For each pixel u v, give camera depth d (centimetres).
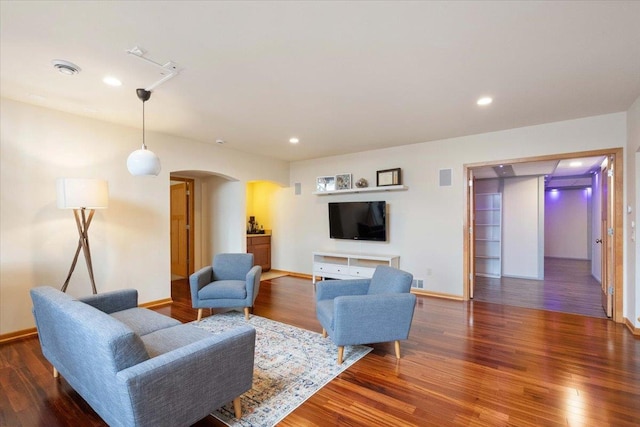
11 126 318
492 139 441
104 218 387
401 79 270
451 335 326
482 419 192
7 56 229
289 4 172
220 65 245
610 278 379
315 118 377
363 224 555
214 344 174
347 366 260
